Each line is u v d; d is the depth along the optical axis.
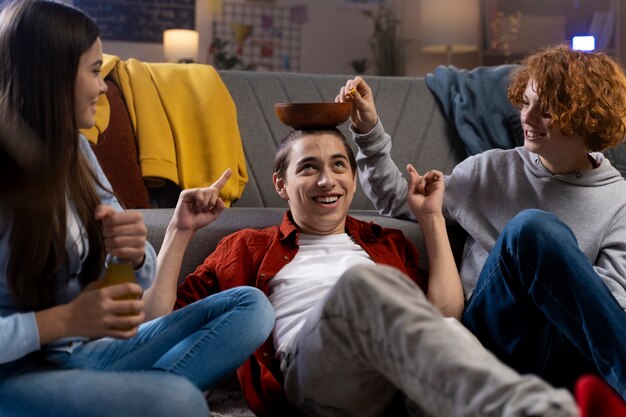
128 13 5.89
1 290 1.35
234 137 2.58
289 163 1.95
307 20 6.31
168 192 2.50
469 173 2.13
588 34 5.95
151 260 1.53
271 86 2.83
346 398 1.44
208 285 1.90
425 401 1.17
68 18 1.39
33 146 1.34
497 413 1.06
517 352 1.79
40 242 1.33
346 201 1.94
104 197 1.61
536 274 1.63
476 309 1.82
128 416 1.24
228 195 2.50
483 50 6.01
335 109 1.93
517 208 2.04
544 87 1.92
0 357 1.25
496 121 2.72
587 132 1.94
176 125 2.50
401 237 2.05
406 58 6.43
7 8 1.39
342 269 1.84
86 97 1.43
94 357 1.50
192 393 1.27
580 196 2.00
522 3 5.98
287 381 1.56
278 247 1.89
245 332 1.54
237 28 6.12
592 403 0.98
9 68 1.36
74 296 1.45
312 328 1.41
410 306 1.22
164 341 1.55
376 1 6.41
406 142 2.78
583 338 1.62
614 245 1.93
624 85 1.97
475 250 2.09
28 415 1.29
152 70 2.61
